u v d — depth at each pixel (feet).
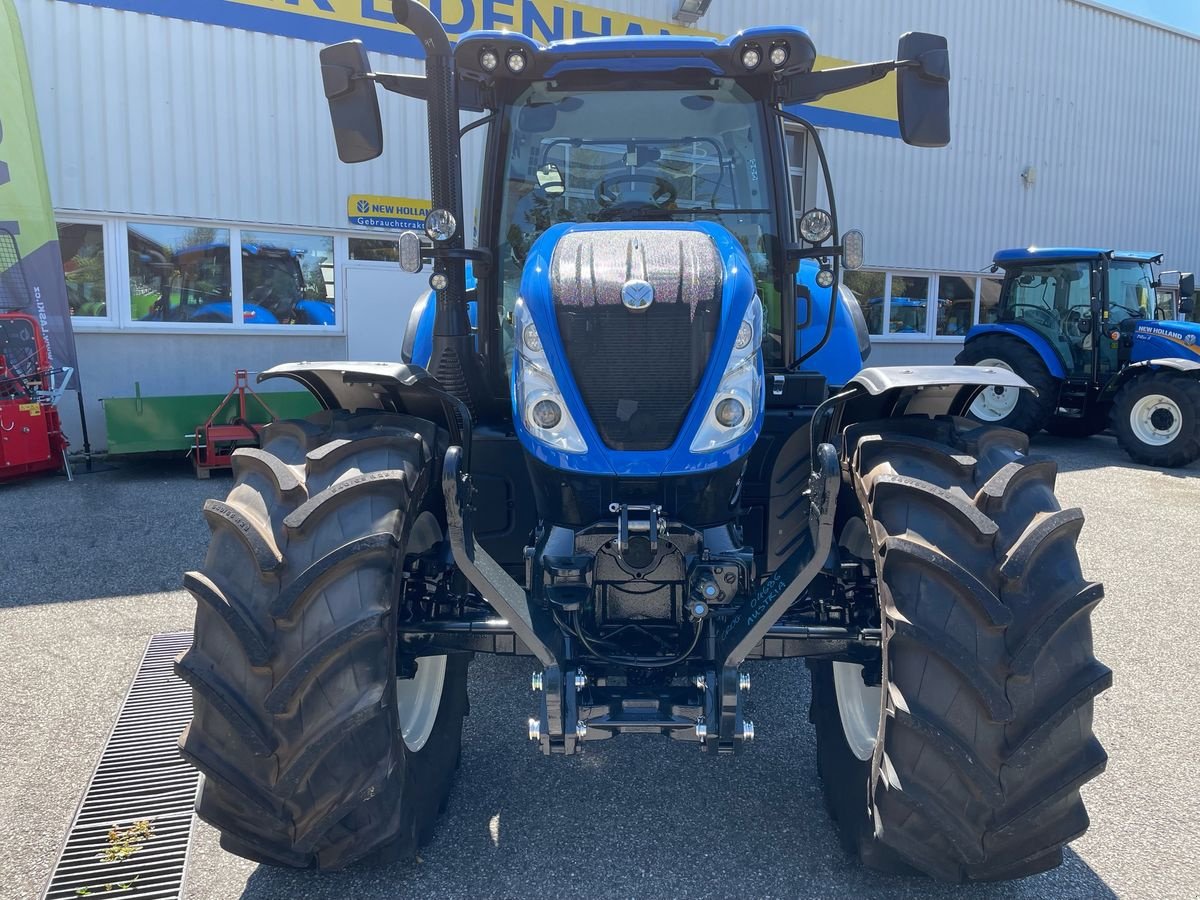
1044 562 6.50
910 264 44.11
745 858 7.89
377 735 6.39
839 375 12.25
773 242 10.49
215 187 28.76
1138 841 8.26
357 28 30.35
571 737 6.81
